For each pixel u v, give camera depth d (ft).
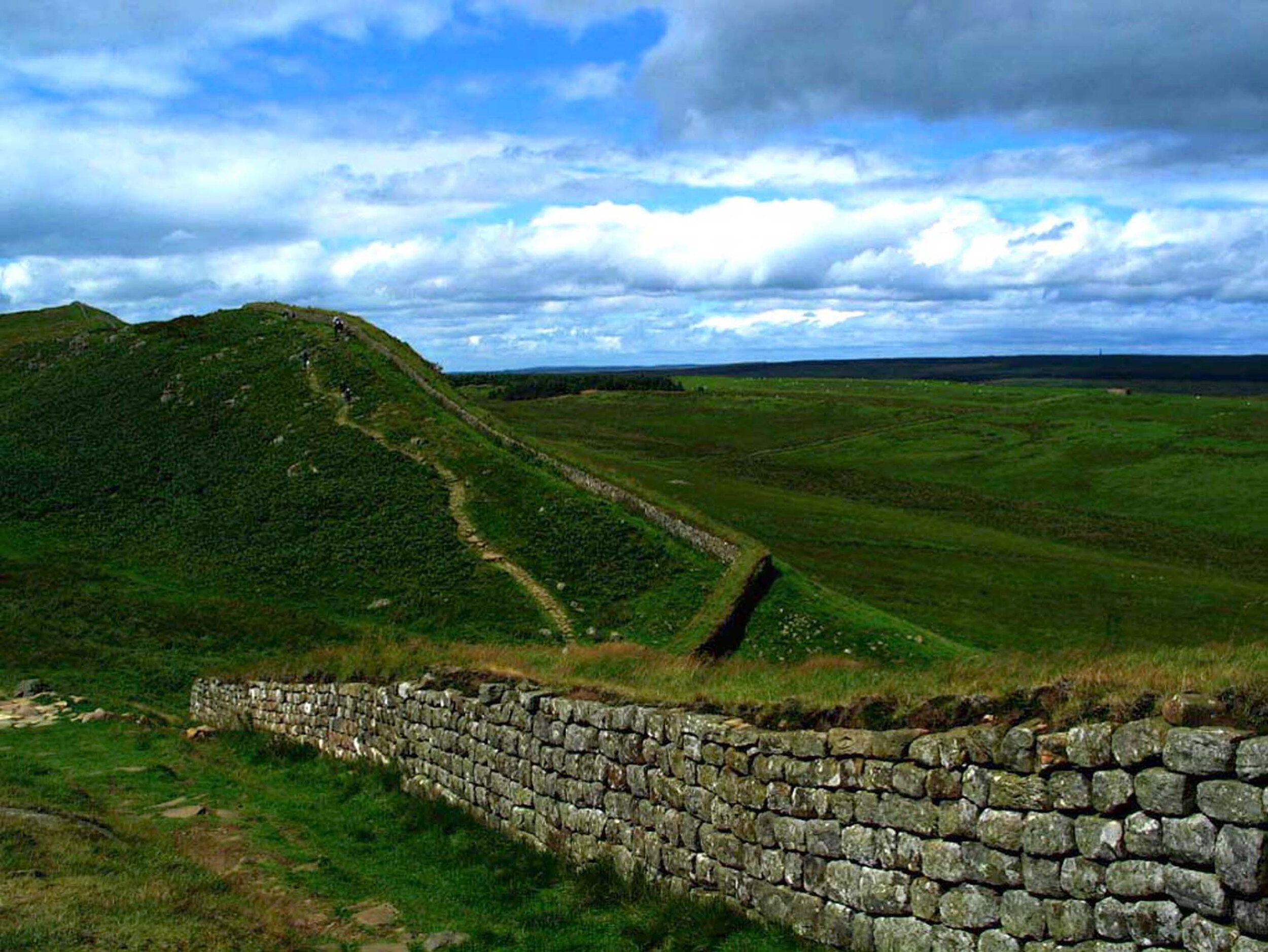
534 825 41.81
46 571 137.18
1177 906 21.88
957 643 129.29
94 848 34.99
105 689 85.97
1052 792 24.47
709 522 147.74
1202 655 29.89
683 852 34.53
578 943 31.37
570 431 430.61
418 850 41.75
